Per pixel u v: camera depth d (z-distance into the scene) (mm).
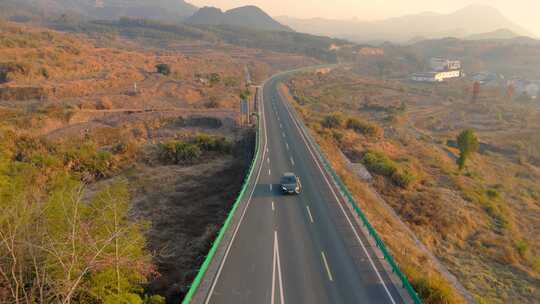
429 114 117875
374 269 17297
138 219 28719
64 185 20938
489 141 89562
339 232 21453
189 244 23469
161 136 60062
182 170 41812
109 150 46625
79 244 13203
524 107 134000
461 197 40406
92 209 17281
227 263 17734
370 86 147625
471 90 162875
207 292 15320
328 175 33562
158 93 86188
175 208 31016
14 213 12703
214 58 171000
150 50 186625
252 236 20797
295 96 102000
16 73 79750
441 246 29266
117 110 69438
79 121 61844
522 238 33594
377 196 35844
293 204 26109
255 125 58250
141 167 42906
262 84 112250
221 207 30625
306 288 15570
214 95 89875
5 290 11758
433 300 15422
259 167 36125
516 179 63094
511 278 25750
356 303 14570
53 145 41375
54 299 11852
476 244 30109
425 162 55656
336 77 158500
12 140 39656
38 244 12461
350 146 53781
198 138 49812
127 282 14297
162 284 17672
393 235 24812
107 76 92812
